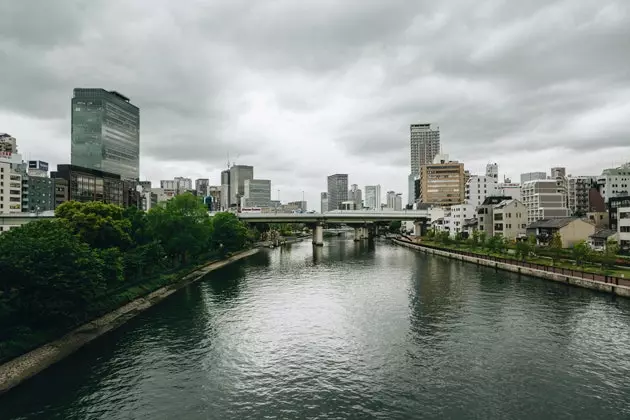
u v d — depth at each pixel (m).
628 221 80.38
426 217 165.88
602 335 39.34
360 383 30.30
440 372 31.95
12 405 27.33
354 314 49.03
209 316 48.78
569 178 189.38
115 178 185.00
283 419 25.55
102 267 46.06
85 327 42.25
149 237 75.25
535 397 27.77
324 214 153.50
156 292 61.19
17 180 129.62
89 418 25.80
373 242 192.38
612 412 25.75
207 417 25.84
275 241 166.75
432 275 78.06
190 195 80.56
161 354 36.28
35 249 36.72
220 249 110.06
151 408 26.97
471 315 47.41
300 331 42.62
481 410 26.22
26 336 35.59
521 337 39.34
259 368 33.22
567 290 59.66
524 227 116.38
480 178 178.62
